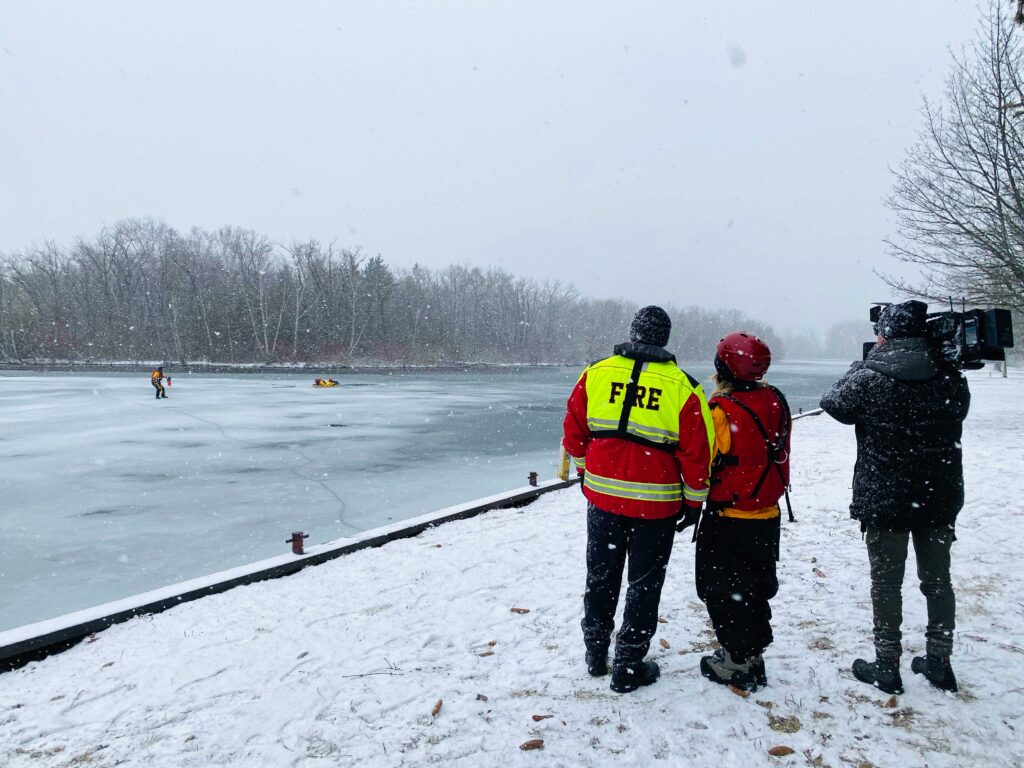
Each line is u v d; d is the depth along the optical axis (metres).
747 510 2.84
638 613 2.91
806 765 2.42
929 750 2.47
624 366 2.88
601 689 3.03
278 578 5.28
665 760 2.48
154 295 77.88
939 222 13.80
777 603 4.01
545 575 4.87
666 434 2.78
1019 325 19.45
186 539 8.29
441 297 97.19
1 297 70.56
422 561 5.40
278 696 3.15
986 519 5.78
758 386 2.90
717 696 2.91
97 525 8.93
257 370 60.28
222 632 4.08
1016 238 12.66
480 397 32.44
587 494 3.02
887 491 2.75
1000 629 3.48
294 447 15.99
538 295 107.56
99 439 17.17
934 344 2.78
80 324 71.50
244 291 69.81
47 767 2.66
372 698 3.07
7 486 11.46
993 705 2.73
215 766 2.60
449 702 2.99
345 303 74.88
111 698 3.25
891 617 2.86
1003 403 20.98
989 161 12.78
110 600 6.31
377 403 28.47
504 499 7.56
